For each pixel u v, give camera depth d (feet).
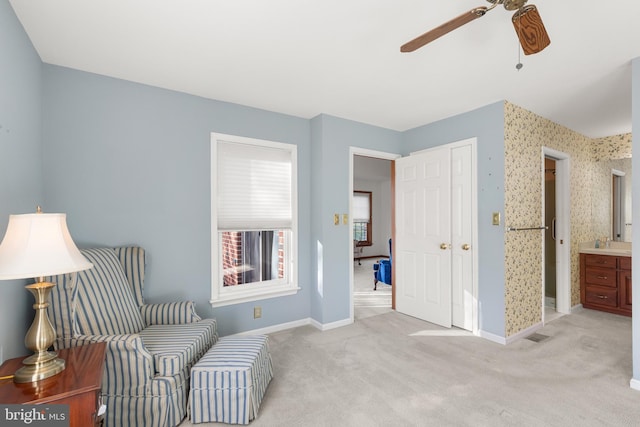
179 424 6.15
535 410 6.42
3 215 5.24
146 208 8.81
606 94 9.45
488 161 10.30
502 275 9.86
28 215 4.36
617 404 6.61
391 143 13.25
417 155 12.35
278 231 11.82
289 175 11.57
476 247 10.56
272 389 7.28
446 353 9.15
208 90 9.31
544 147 11.51
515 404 6.63
